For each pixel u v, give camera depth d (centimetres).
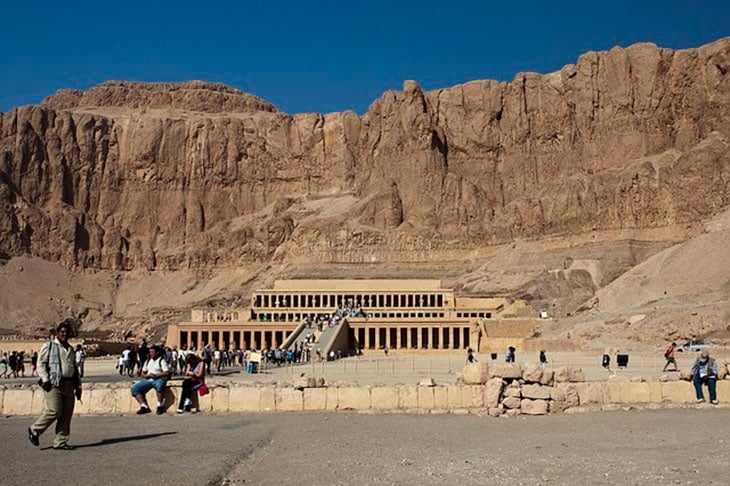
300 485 2269
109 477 2297
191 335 15425
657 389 4097
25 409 3803
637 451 2802
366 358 11925
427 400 3919
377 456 2708
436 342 15375
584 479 2345
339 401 3919
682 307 11988
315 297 18775
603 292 15888
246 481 2322
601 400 4019
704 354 4078
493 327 14362
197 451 2748
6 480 2242
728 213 18200
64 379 2758
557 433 3231
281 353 9969
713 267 14512
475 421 3600
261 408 3894
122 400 3853
